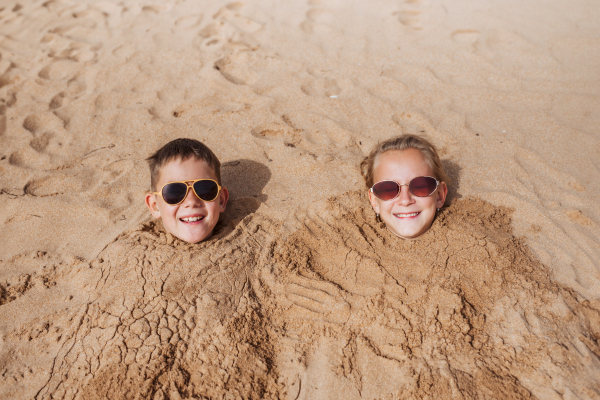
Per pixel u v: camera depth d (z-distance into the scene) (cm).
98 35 519
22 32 538
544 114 350
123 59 464
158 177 262
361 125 357
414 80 404
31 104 404
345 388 203
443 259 248
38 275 256
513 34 452
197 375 204
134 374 202
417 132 345
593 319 221
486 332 216
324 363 212
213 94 400
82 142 355
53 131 370
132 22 539
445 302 227
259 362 210
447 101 376
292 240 270
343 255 259
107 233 279
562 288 233
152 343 212
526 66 409
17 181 321
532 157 313
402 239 265
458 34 466
